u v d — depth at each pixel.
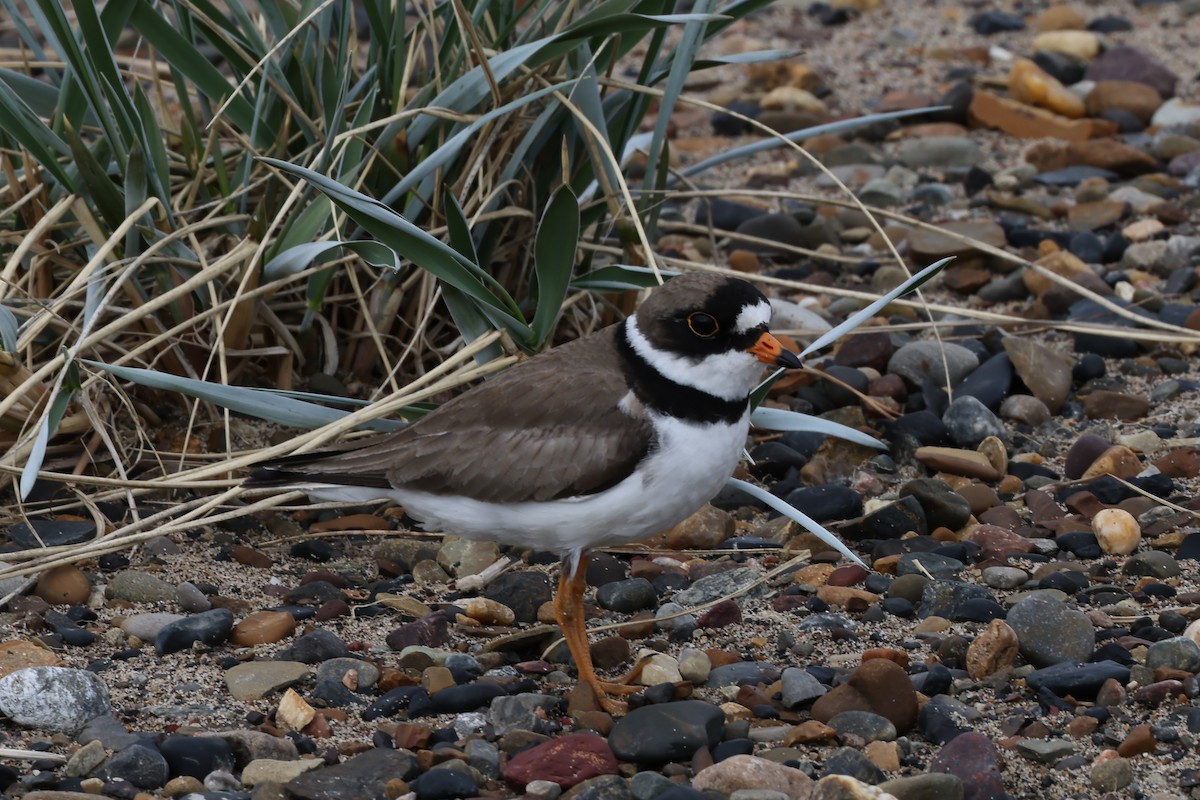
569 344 8.94
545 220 9.98
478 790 7.68
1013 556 10.63
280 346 12.20
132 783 7.67
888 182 17.56
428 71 12.70
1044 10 23.73
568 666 9.34
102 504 11.07
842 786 7.25
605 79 11.97
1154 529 10.85
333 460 8.86
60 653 9.16
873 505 11.29
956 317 14.63
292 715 8.34
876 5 24.12
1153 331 13.50
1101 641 9.23
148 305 10.65
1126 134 19.06
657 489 8.40
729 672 8.96
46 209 11.71
